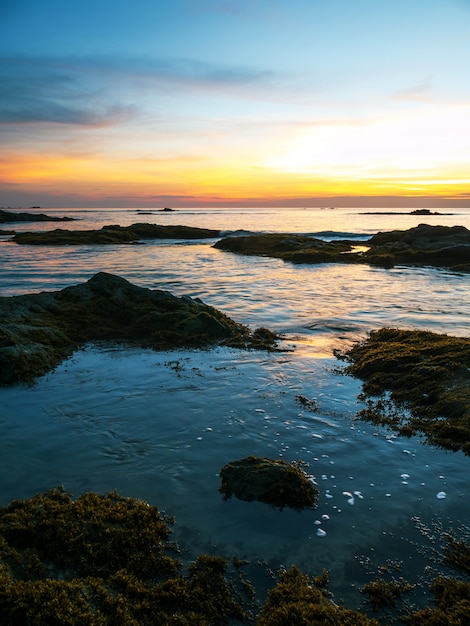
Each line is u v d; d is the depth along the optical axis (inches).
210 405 448.1
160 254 2078.0
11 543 255.0
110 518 276.5
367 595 232.4
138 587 232.1
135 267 1609.3
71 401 453.4
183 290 1148.5
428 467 344.5
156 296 802.8
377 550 260.7
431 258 1750.7
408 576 243.1
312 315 869.8
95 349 634.8
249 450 365.1
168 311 751.1
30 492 305.7
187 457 353.1
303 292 1126.4
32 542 257.6
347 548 262.2
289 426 407.2
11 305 708.0
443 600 228.2
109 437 381.4
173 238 3051.2
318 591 231.1
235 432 393.7
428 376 487.2
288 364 577.9
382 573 245.0
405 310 920.3
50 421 409.1
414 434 394.9
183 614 221.3
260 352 629.9
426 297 1067.3
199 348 644.1
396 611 224.4
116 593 228.7
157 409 436.8
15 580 227.5
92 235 2760.8
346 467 343.3
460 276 1430.9
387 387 494.6
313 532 274.7
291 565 250.2
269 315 868.6
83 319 725.3
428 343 599.8
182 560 253.1
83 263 1713.8
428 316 866.1
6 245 2470.5
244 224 4901.6
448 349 546.0
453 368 488.4
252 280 1320.1
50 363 555.8
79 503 285.9
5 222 5103.3
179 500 301.7
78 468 335.0
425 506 298.4
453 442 376.2
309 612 217.6
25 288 1181.7
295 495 301.4
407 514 290.7
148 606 222.8
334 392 487.5
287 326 784.3
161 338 666.8
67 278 1347.2
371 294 1104.2
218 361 587.5
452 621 216.2
